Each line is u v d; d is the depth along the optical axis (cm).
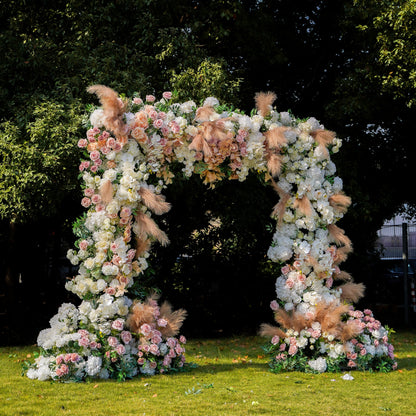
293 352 619
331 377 591
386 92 1020
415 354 780
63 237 1140
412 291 1211
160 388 529
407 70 930
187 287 1106
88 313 574
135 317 589
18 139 762
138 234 595
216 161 610
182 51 876
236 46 1032
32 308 1154
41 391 505
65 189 777
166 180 611
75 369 553
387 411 448
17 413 425
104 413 430
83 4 888
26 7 906
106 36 900
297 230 643
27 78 850
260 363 690
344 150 1059
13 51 828
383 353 639
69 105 771
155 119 589
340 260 664
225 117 613
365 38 1049
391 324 1177
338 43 1137
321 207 635
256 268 1116
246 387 538
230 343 918
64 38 904
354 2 965
